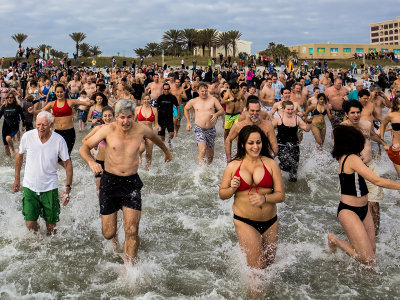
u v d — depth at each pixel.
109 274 4.24
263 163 4.06
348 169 4.36
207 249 4.90
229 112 10.29
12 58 58.31
